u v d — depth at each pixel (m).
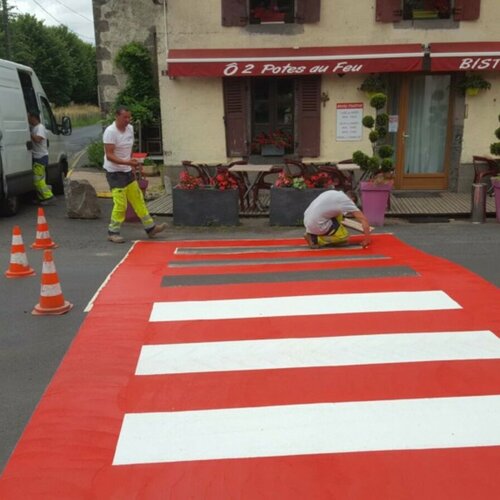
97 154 17.45
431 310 5.14
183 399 3.68
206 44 11.70
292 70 11.20
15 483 2.89
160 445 3.20
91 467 3.01
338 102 11.83
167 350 4.40
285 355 4.28
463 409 3.51
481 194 9.60
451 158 12.13
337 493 2.80
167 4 11.57
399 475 2.92
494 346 4.38
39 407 3.62
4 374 4.15
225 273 6.44
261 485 2.87
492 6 11.43
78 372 4.07
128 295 5.69
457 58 11.05
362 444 3.18
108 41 15.34
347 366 4.09
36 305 5.50
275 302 5.41
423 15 11.51
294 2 11.50
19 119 10.66
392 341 4.49
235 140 12.09
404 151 12.20
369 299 5.44
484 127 11.91
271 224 9.65
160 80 11.91
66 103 63.41
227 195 9.60
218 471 2.97
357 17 11.51
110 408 3.59
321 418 3.44
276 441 3.22
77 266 7.00
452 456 3.06
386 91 11.77
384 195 9.23
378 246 7.79
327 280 6.07
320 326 4.82
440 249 7.58
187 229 9.52
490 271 6.42
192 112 12.01
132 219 10.02
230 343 4.51
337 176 10.19
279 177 9.78
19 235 6.54
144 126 15.52
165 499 2.77
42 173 11.57
